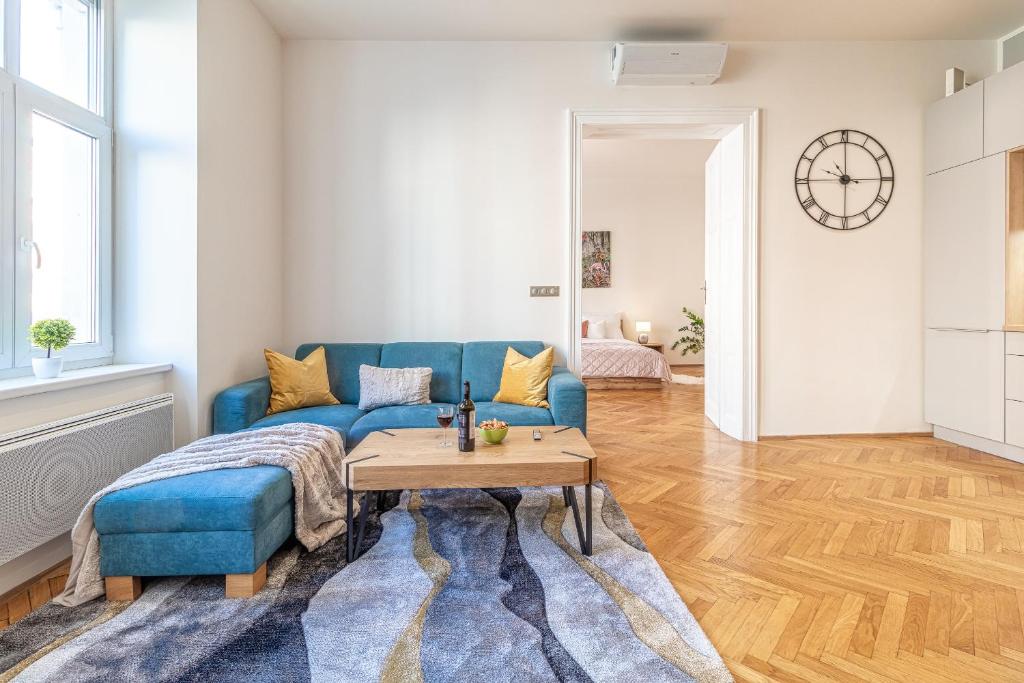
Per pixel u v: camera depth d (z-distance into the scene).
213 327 2.79
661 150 6.60
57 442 1.76
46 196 2.19
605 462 3.19
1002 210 3.17
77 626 1.47
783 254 3.72
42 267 2.16
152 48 2.62
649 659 1.33
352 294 3.70
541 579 1.74
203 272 2.69
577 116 3.69
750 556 1.95
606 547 1.99
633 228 8.12
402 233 3.70
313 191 3.67
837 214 3.73
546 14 3.36
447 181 3.70
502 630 1.45
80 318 2.42
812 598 1.66
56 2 2.28
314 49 3.65
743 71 3.69
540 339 3.75
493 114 3.70
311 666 1.30
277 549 1.86
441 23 3.46
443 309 3.71
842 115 3.71
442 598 1.62
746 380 3.71
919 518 2.32
